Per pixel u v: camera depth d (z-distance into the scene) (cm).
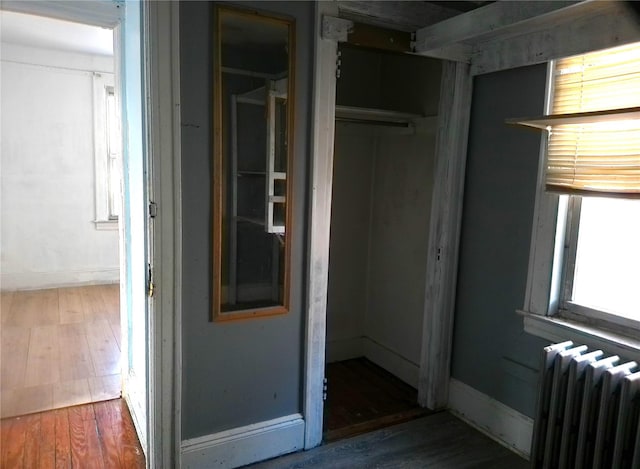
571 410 189
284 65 207
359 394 299
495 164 246
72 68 496
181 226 194
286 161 213
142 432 231
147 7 178
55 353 344
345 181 334
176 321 197
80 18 237
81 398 280
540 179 221
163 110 183
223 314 207
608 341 196
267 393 225
